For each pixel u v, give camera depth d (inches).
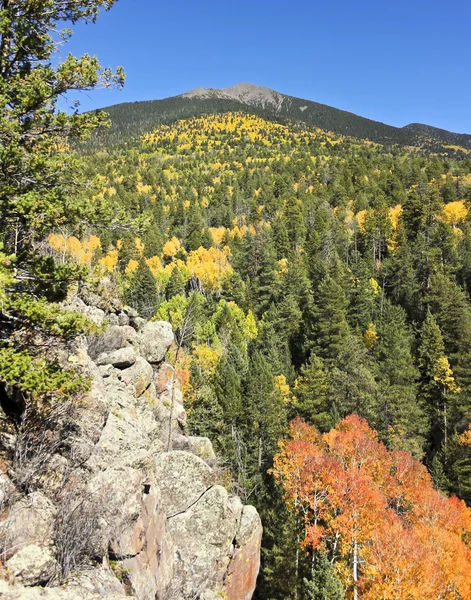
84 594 230.5
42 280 325.4
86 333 393.7
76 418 365.1
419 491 1219.9
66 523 262.2
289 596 911.7
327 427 1503.4
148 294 2982.3
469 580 872.9
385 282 3073.3
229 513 471.8
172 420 737.0
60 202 308.3
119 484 320.8
